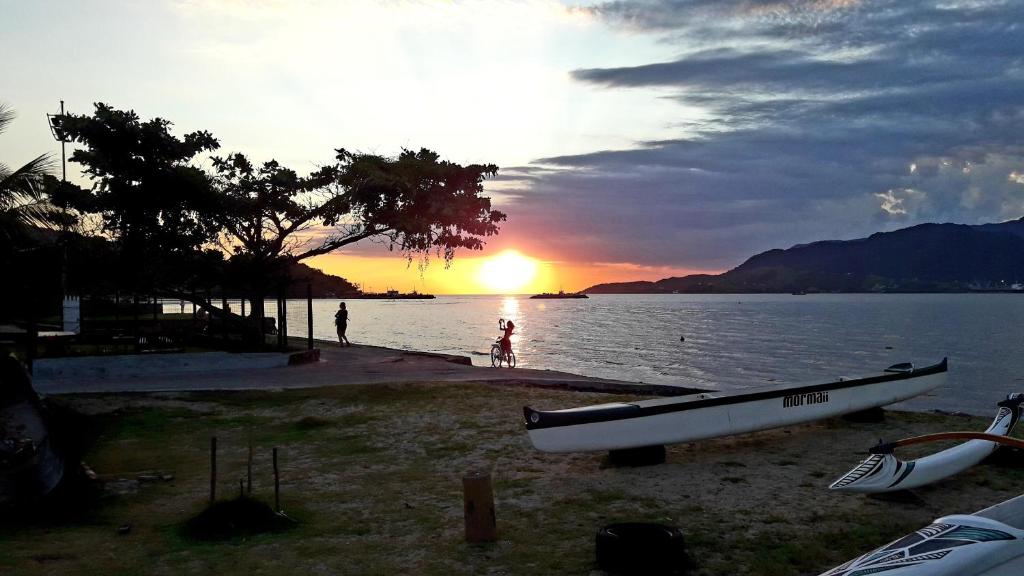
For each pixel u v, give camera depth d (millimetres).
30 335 18062
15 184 17688
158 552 6641
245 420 13531
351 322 137250
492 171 28453
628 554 5785
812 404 10828
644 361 61219
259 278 27859
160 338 23531
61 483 8469
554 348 75188
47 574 6051
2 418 9000
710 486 8367
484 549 6551
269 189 26797
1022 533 3994
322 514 7871
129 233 24141
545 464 9961
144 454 11078
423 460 10461
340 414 13930
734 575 5711
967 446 8422
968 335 100625
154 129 23469
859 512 7195
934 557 3877
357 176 27125
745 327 123188
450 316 187250
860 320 149250
